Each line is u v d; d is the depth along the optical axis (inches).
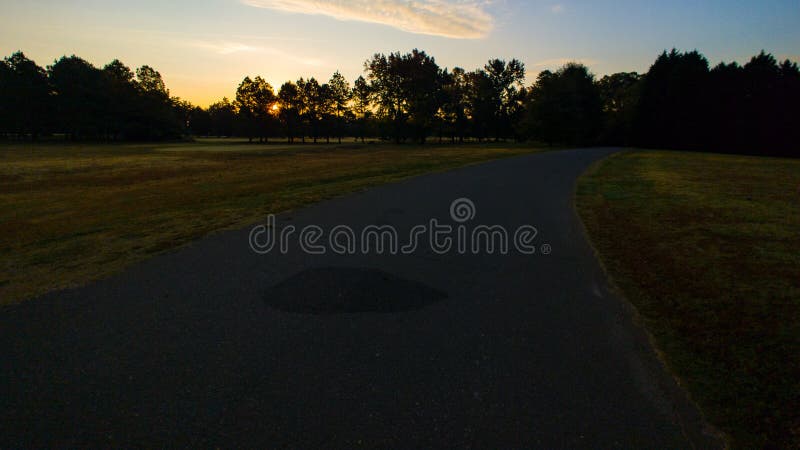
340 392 101.7
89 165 945.5
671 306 151.8
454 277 183.8
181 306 151.6
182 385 104.1
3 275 187.3
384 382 106.0
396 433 87.6
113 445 83.8
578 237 251.8
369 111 2689.5
